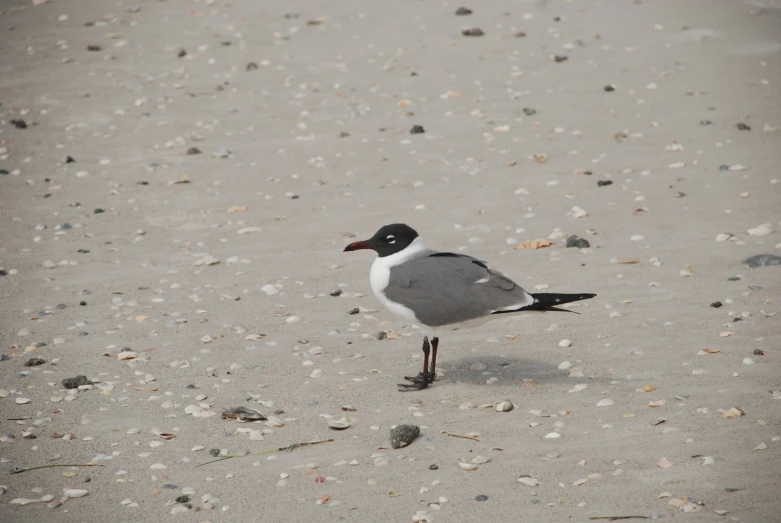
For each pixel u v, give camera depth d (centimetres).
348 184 1692
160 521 787
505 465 845
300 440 919
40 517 798
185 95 2177
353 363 1095
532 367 1055
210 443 921
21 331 1198
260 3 2806
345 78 2228
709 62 2170
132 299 1299
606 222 1471
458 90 2117
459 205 1570
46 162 1852
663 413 920
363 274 1359
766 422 880
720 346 1060
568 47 2325
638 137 1816
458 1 2725
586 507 767
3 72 2361
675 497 767
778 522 721
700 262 1304
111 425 962
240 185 1711
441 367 1074
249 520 782
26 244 1502
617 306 1194
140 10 2806
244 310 1253
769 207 1473
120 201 1667
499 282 984
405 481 830
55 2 2922
